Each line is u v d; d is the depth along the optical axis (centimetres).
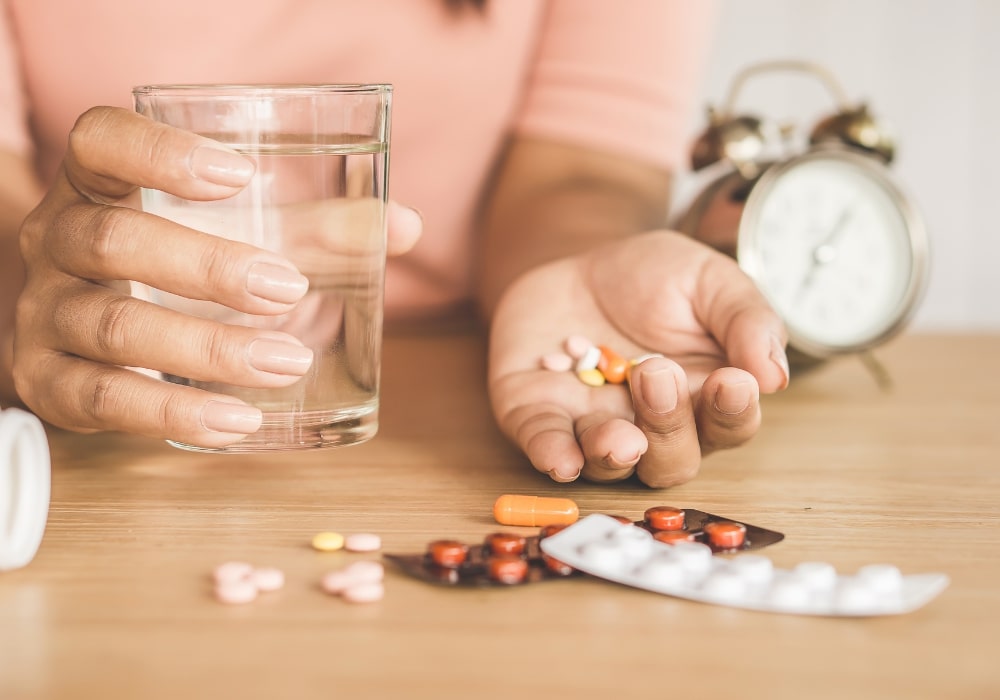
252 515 42
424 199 76
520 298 51
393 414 54
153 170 40
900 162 94
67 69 68
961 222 95
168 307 43
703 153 61
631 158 73
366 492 44
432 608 35
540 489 44
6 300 58
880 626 34
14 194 61
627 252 50
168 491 44
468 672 32
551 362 47
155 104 41
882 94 93
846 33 92
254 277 40
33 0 67
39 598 36
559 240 65
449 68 73
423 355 67
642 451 41
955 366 66
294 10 70
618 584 37
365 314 42
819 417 55
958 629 34
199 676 32
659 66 73
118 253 41
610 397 46
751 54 92
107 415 42
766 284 59
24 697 31
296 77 71
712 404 41
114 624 35
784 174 59
